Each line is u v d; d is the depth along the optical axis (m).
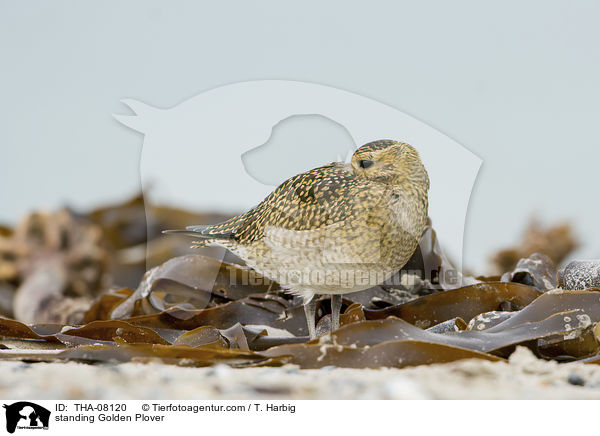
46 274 8.57
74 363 7.98
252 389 7.91
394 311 8.12
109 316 8.29
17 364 7.98
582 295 8.03
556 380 7.94
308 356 7.97
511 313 8.05
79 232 8.62
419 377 7.94
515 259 8.66
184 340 8.06
